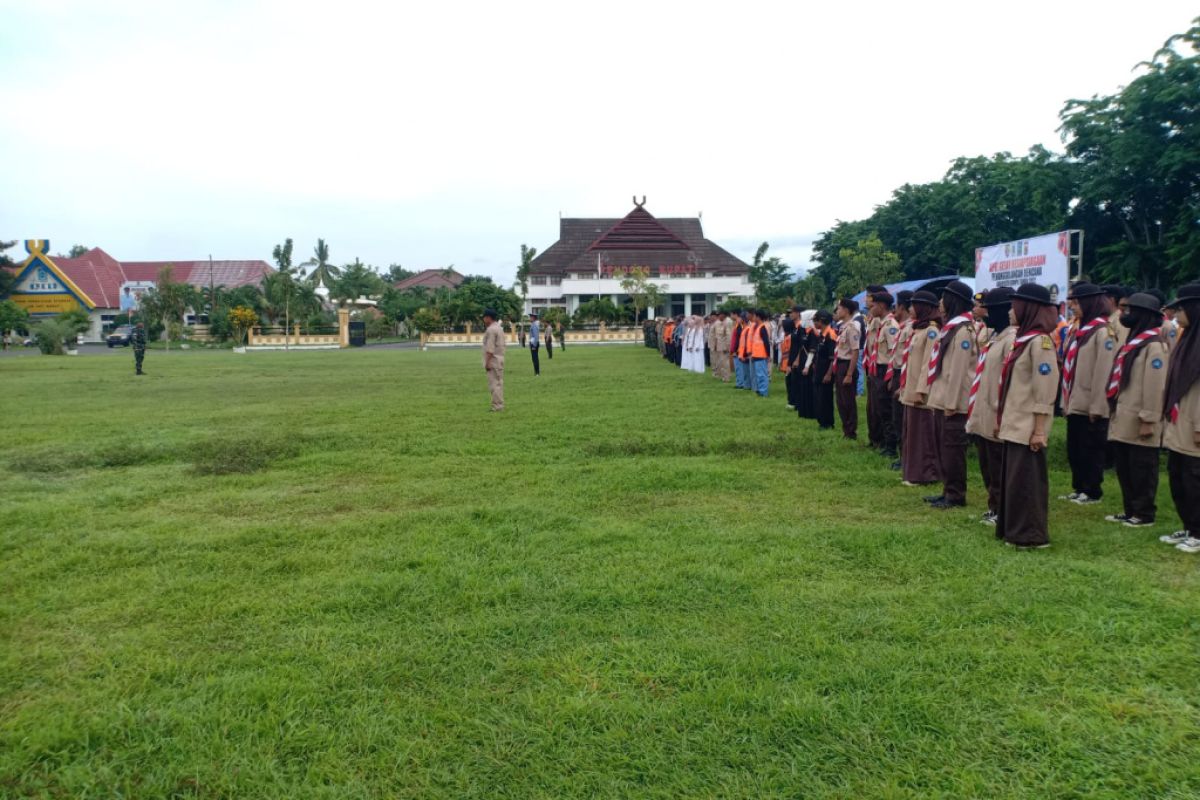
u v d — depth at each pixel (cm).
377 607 462
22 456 973
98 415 1397
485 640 412
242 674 377
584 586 484
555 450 976
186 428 1221
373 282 7200
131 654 403
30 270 6450
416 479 826
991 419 594
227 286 7562
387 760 310
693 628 424
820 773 301
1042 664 378
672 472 816
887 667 374
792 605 452
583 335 5569
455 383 2038
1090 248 2270
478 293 5756
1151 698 348
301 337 5212
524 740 323
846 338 1028
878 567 518
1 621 449
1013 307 559
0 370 2730
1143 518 620
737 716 335
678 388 1783
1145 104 1902
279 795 291
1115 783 292
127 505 724
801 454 924
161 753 317
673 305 6875
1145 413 595
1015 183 2402
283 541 598
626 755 311
